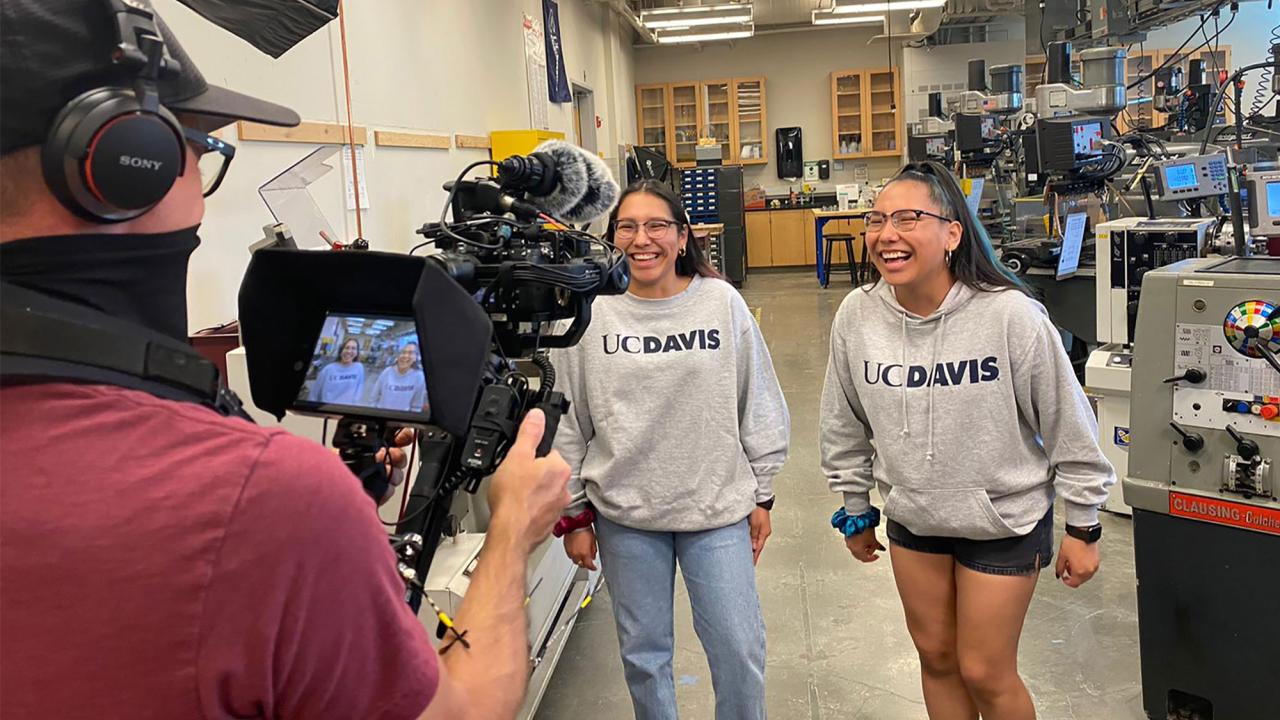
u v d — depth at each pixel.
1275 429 1.79
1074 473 1.57
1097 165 4.05
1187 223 3.11
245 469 0.54
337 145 2.99
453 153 4.32
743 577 1.68
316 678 0.58
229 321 2.31
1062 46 5.10
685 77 11.66
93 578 0.52
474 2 4.73
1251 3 10.27
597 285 1.04
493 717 0.70
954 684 1.73
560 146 1.20
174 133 0.59
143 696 0.53
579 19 8.09
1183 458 1.92
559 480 0.83
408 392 0.81
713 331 1.71
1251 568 1.85
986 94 5.86
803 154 11.66
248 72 2.43
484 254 1.00
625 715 2.28
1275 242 2.08
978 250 1.60
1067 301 4.06
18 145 0.53
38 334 0.53
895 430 1.63
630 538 1.73
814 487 3.90
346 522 0.57
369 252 0.77
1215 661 1.93
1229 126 4.73
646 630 1.71
